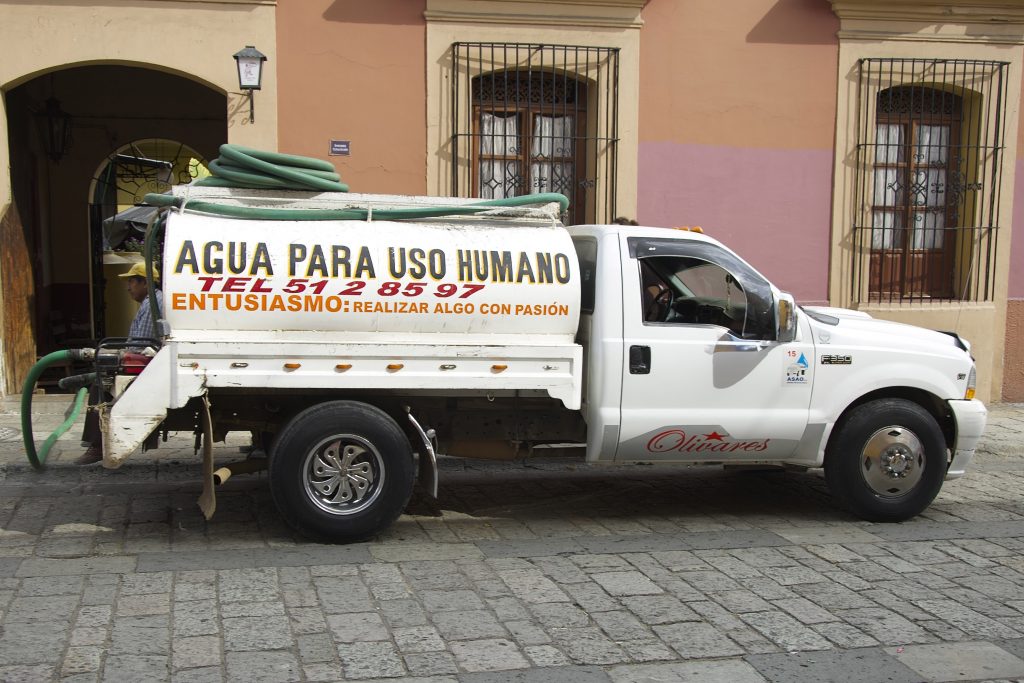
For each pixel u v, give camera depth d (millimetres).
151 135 13344
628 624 4711
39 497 6754
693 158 10648
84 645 4266
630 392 6141
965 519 6875
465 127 10172
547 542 6078
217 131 13484
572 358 5926
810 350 6426
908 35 10922
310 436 5664
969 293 11438
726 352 6270
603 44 10328
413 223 5949
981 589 5344
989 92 11180
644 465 8500
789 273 10969
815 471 8406
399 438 5789
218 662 4137
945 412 6812
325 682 3988
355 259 5660
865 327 6695
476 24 10078
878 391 6715
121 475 7418
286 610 4750
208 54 9594
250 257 5527
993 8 11016
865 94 10938
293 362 5578
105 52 9406
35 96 12148
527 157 10547
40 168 12508
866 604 5070
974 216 11398
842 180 10969
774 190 10852
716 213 10750
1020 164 11406
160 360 5438
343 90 9883
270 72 9719
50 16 9289
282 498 5680
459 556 5715
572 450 6492
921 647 4523
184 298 5430
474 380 5812
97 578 5125
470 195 10422
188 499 6793
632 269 6184
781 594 5195
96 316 12977
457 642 4434
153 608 4727
